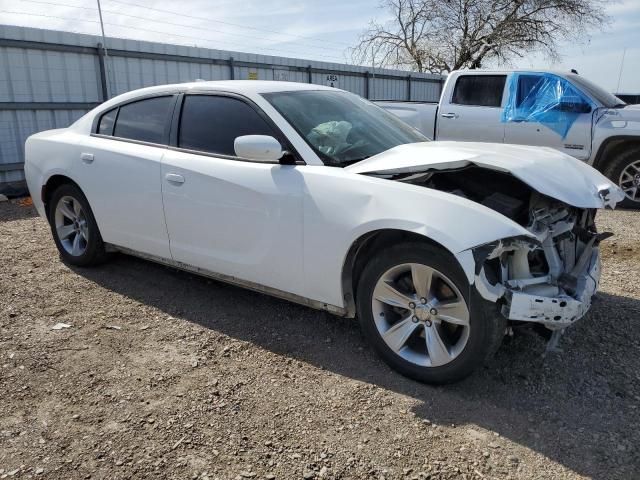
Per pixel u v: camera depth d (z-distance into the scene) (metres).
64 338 3.55
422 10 27.53
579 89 7.68
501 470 2.34
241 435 2.57
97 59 10.55
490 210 2.75
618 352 3.36
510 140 8.14
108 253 4.87
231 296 4.26
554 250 3.02
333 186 3.13
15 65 9.36
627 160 7.47
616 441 2.52
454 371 2.85
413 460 2.40
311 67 15.76
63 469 2.34
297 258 3.31
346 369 3.18
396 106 9.11
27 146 5.09
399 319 3.12
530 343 3.47
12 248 5.61
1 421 2.67
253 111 3.63
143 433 2.58
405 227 2.82
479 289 2.63
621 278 4.64
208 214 3.70
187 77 12.33
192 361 3.26
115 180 4.27
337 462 2.39
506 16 26.02
